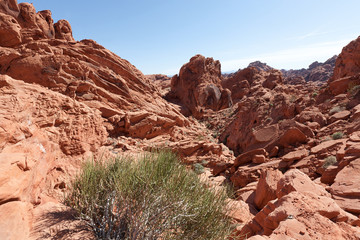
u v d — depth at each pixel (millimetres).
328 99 17859
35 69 21719
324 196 4004
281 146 14578
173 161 3672
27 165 2533
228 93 46062
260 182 7824
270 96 27672
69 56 27281
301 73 140625
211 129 37844
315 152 10547
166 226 2486
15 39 24484
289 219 3236
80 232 2438
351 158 6836
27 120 4047
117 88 29156
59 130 5145
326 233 2973
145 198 2645
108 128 23391
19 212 2098
